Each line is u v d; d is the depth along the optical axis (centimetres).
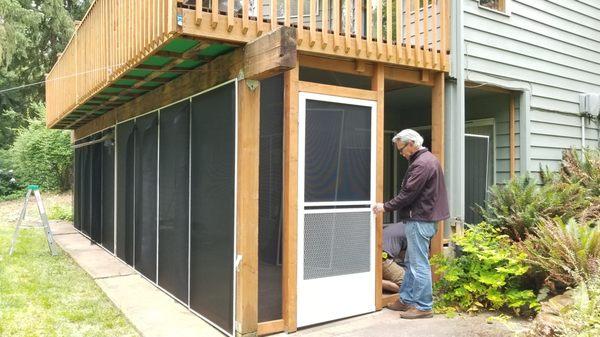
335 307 402
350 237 412
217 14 333
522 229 481
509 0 569
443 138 488
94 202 823
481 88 557
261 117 377
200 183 424
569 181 559
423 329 380
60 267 627
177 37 331
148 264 557
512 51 571
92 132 858
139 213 594
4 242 807
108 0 475
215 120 398
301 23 380
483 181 559
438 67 477
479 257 424
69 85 692
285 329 375
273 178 383
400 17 452
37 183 1655
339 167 406
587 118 679
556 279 395
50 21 1952
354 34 413
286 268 376
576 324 277
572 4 658
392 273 465
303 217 384
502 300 413
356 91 417
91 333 384
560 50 637
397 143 418
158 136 532
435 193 401
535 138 601
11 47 1686
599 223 423
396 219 697
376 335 368
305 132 387
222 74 385
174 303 465
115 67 450
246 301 353
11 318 414
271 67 316
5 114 2088
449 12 500
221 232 385
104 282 547
